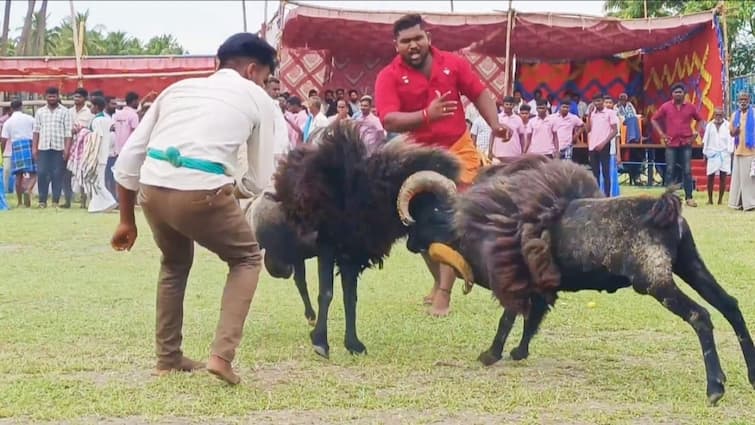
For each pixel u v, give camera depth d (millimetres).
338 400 5363
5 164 21391
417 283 9570
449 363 6312
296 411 5180
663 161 23938
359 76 25938
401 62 7465
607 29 21953
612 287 5711
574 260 5535
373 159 6324
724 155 18375
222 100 5543
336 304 8406
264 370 6109
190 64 26406
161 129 5559
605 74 26500
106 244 12641
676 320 7645
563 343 6953
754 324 7496
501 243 5707
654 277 5246
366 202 6324
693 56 23219
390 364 6289
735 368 6113
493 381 5859
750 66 29969
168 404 5238
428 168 6410
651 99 26000
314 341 6469
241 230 5609
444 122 7488
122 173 5723
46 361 6246
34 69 26266
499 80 25734
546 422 4984
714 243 12148
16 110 19109
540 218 5613
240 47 5840
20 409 5137
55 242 12828
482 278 6074
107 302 8430
